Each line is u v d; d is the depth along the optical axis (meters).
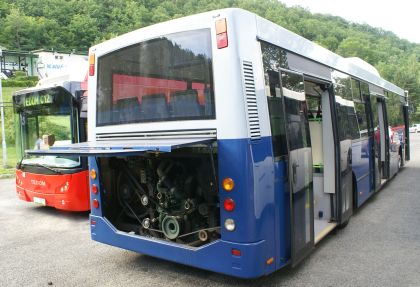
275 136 4.36
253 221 3.99
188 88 4.38
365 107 8.59
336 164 6.38
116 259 5.77
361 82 8.40
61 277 5.14
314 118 6.64
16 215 8.94
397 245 6.10
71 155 4.08
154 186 5.01
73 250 6.25
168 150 3.69
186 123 4.39
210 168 4.43
